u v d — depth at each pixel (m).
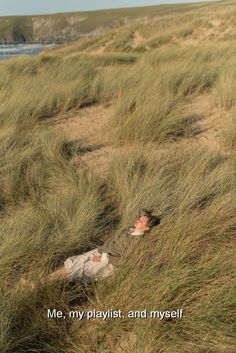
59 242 4.83
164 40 26.97
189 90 11.21
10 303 3.81
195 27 27.31
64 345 3.55
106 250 4.38
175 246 4.15
